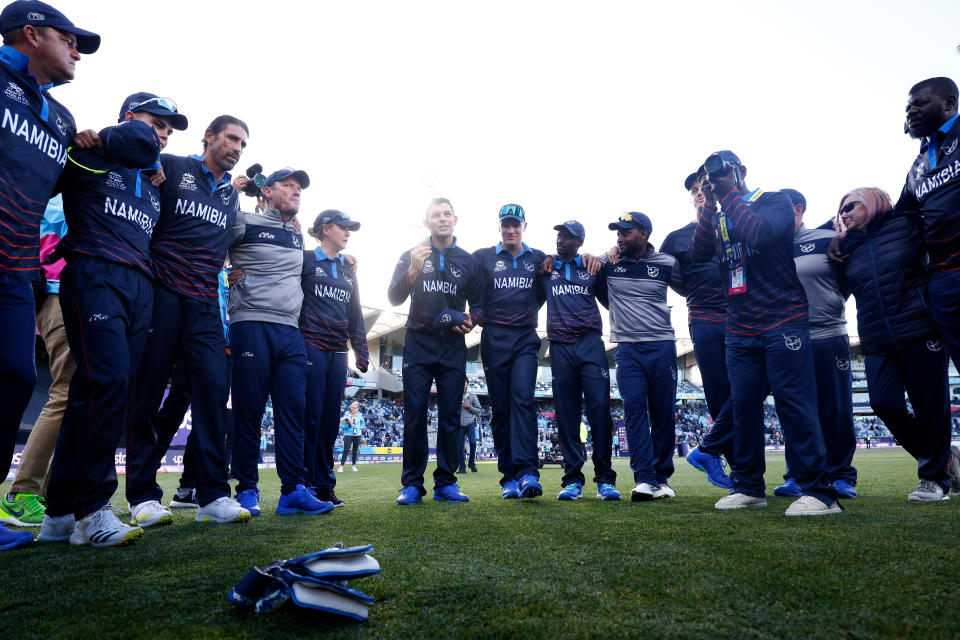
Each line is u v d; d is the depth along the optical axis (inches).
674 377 159.0
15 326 75.8
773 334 111.8
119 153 85.7
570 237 157.9
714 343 159.9
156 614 49.8
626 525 95.0
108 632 45.6
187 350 110.4
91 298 87.7
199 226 109.8
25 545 83.7
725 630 42.9
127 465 107.7
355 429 520.4
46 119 80.2
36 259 79.8
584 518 106.4
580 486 153.6
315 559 47.9
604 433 153.6
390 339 1513.3
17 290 76.6
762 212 110.1
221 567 67.1
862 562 61.9
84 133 86.7
